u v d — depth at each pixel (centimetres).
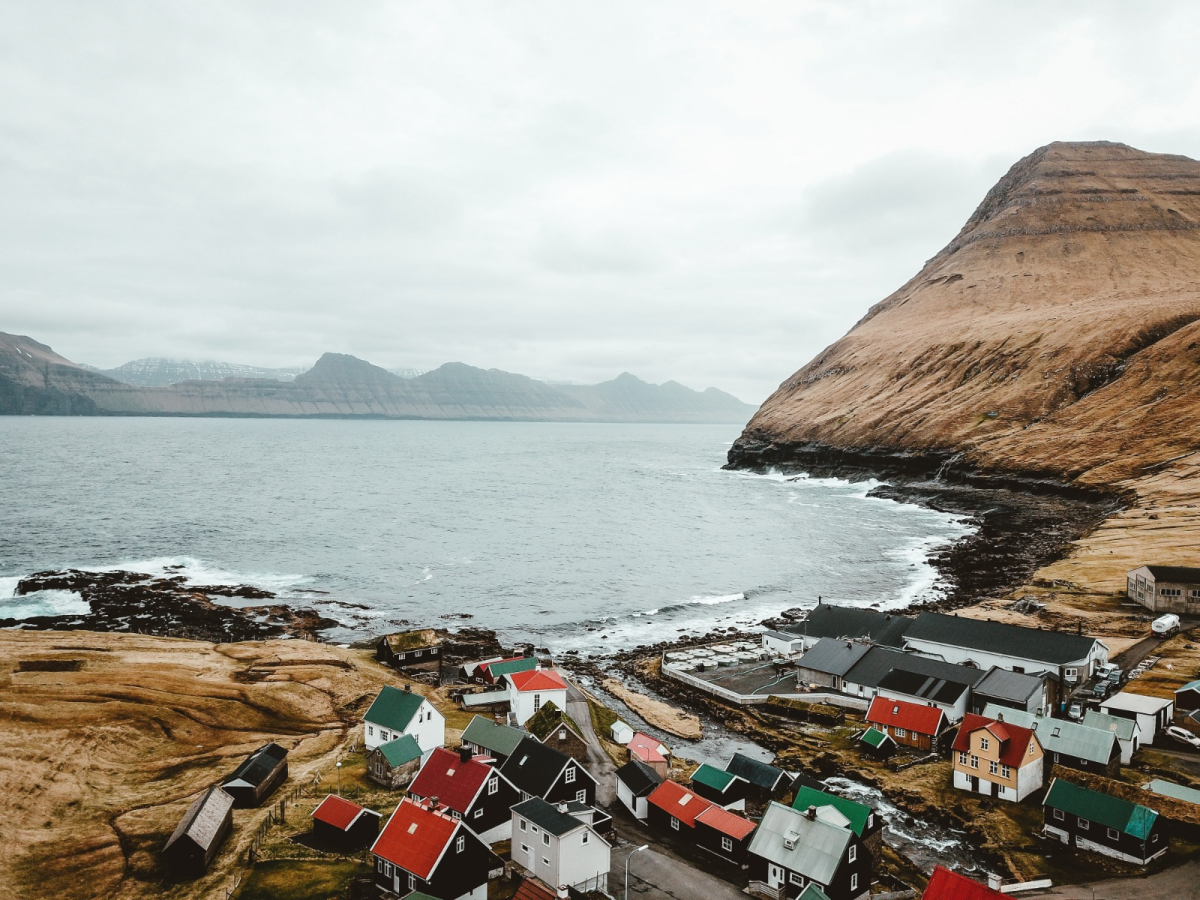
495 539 18688
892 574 15425
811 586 14575
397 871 4709
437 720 7000
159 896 4750
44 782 6191
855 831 5106
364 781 6372
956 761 6656
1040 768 6538
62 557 15538
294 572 15000
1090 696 8381
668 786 6047
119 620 11506
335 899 4691
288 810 5834
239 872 4969
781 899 4897
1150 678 8525
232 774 6125
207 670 9050
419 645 10125
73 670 8694
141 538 17500
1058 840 5694
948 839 5822
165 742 7212
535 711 7938
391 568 15562
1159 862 5338
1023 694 7719
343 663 9612
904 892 5072
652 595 14012
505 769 6019
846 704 8600
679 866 5284
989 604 12131
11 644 9588
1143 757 6888
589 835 4938
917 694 8156
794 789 6425
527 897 4578
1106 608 11331
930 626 9869
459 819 4809
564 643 11356
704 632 11825
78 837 5469
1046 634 9138
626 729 7669
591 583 14775
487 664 9300
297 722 7906
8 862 5119
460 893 4700
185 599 12481
